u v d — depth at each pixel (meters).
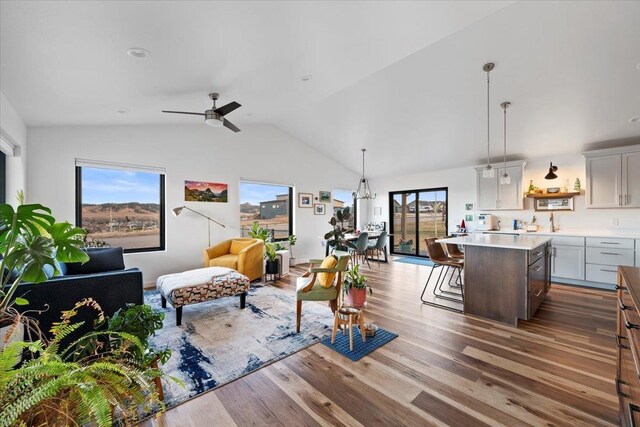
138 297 2.32
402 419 1.52
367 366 2.04
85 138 3.70
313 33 1.82
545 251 3.51
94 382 0.82
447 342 2.40
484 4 1.59
